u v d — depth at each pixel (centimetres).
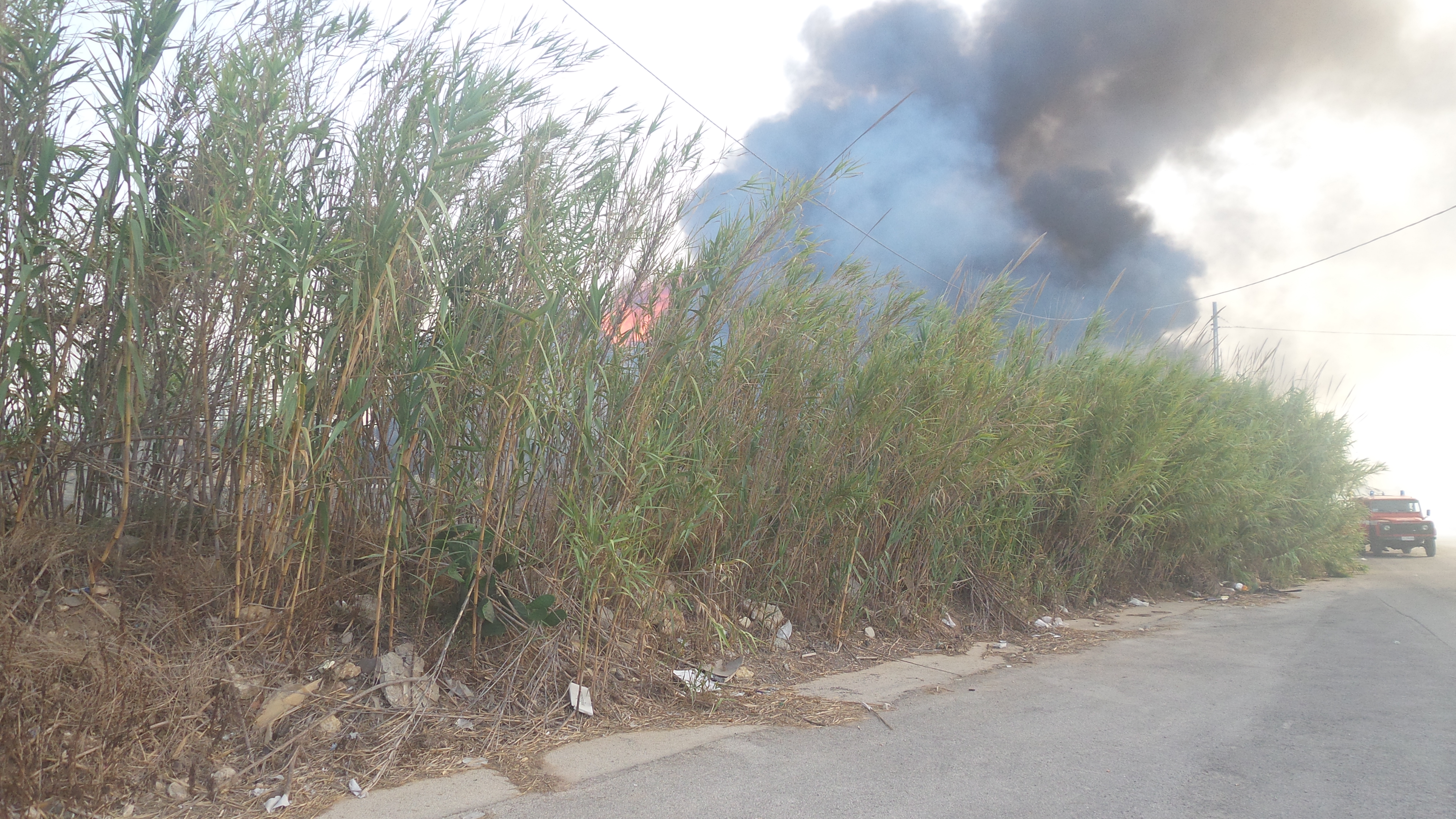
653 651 477
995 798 330
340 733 347
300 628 375
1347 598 1039
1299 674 571
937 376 636
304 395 346
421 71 402
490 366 417
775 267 552
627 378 474
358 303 361
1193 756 386
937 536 697
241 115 353
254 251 353
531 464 432
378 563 405
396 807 303
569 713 411
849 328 628
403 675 385
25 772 257
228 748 320
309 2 410
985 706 482
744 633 527
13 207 331
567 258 428
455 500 421
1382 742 407
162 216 365
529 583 448
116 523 373
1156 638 730
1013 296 710
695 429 504
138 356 327
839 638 609
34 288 341
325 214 405
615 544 414
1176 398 917
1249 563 1187
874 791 336
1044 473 763
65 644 309
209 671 336
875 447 617
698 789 333
